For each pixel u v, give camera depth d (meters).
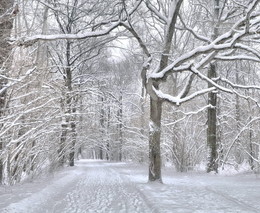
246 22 10.77
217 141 24.05
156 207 7.82
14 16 9.07
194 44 22.25
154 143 13.98
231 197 9.58
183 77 24.64
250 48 12.72
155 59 18.44
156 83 13.91
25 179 13.12
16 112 10.72
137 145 28.16
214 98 19.84
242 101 23.88
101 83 30.61
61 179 14.78
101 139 36.72
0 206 7.35
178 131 20.56
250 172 19.45
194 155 21.41
